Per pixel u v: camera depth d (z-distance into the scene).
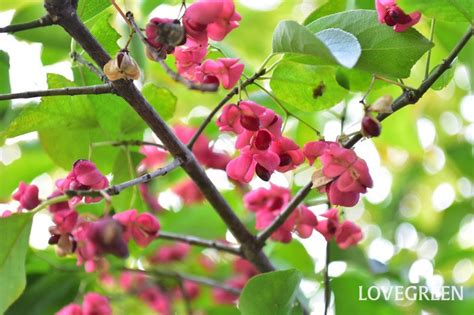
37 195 0.53
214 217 0.64
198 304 0.67
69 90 0.50
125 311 0.66
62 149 0.56
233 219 0.54
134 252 0.61
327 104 0.54
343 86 0.54
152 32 0.49
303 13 0.69
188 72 0.52
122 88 0.51
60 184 0.52
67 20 0.50
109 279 0.63
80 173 0.51
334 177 0.51
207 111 0.69
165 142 0.52
